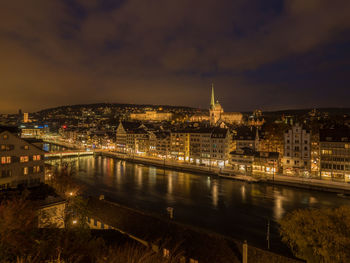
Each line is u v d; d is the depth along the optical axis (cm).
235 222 6150
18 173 5712
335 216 3709
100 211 4781
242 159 11794
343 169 9188
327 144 9562
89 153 19238
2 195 4466
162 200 7888
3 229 2319
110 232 3972
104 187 9431
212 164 13400
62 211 4075
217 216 6538
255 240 5181
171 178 11088
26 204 3161
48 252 2009
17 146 5722
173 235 3781
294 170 10644
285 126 14400
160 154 16350
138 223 4228
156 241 3625
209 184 9938
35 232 2383
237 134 13975
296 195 8344
